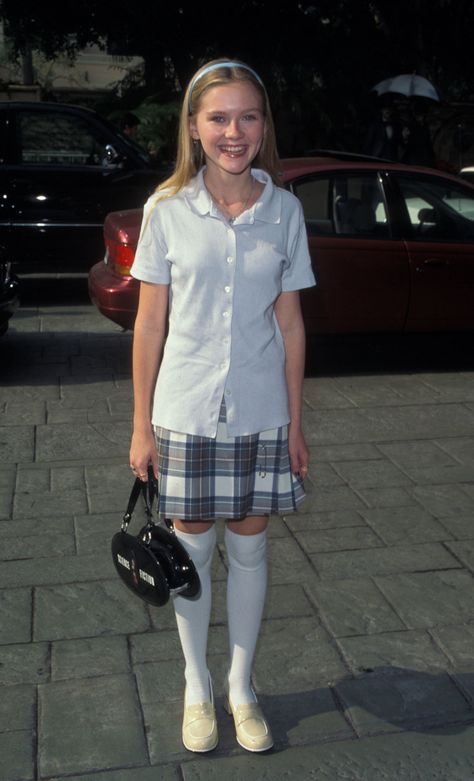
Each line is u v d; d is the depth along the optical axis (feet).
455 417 20.06
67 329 28.32
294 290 9.13
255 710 9.62
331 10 55.52
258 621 9.56
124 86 66.23
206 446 8.84
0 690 10.44
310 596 12.50
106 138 33.37
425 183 23.24
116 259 22.80
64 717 10.00
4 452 17.76
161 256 8.67
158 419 8.93
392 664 11.00
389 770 9.27
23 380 22.68
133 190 33.09
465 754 9.49
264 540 9.45
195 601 9.43
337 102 57.67
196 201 8.53
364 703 10.26
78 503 15.43
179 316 8.75
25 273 38.34
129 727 9.86
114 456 17.61
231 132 8.32
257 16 56.08
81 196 32.78
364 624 11.84
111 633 11.62
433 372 23.61
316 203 22.54
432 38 58.13
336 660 11.07
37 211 32.63
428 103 42.98
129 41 60.23
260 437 9.00
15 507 15.26
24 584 12.80
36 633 11.60
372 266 22.43
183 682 10.63
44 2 56.90
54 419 19.72
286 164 23.44
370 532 14.42
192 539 9.29
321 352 25.35
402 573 13.15
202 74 8.47
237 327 8.65
